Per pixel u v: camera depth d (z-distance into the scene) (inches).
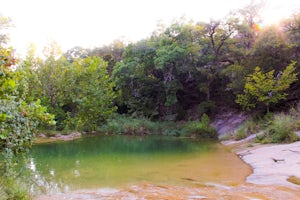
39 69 766.5
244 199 220.7
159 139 691.4
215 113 847.1
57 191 254.5
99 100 855.1
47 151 497.7
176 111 917.2
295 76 590.9
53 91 790.5
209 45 863.1
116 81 956.6
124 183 283.7
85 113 830.5
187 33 853.2
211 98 901.2
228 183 278.2
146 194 240.7
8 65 187.0
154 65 920.3
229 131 684.1
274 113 602.9
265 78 622.8
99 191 255.0
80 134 778.8
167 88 868.6
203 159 415.2
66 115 819.4
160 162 396.5
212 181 288.2
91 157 439.2
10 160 223.1
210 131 726.5
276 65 647.8
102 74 906.7
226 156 435.8
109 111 881.5
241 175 311.9
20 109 227.5
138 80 952.9
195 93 943.0
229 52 848.3
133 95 973.8
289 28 657.0
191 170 343.3
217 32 842.8
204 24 831.7
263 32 680.4
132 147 550.0
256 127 570.9
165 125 846.5
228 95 845.2
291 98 642.2
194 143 607.8
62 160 411.8
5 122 211.8
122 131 825.5
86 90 830.5
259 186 260.7
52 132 718.5
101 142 631.8
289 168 310.2
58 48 814.5
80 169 350.3
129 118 903.7
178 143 609.9
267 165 339.3
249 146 471.8
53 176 312.3
